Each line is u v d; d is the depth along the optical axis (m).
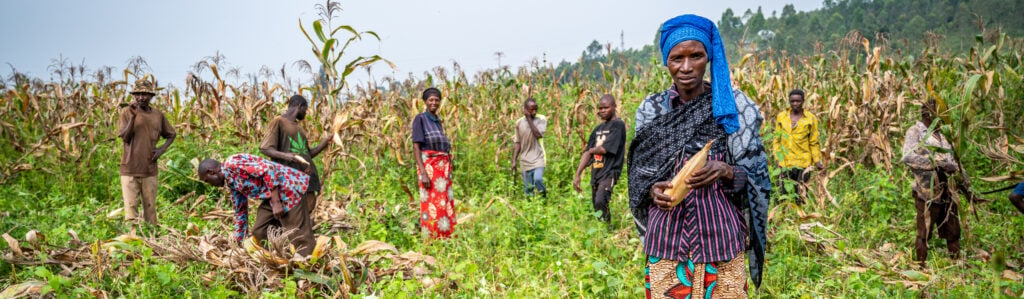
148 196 5.97
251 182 4.48
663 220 2.50
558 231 5.32
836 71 9.63
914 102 4.65
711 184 2.46
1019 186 4.02
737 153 2.37
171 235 5.02
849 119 7.61
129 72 9.05
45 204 6.55
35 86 10.30
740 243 2.48
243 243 4.48
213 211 6.08
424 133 5.50
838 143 7.09
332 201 6.60
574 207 5.84
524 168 7.58
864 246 5.07
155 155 5.97
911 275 3.82
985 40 8.30
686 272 2.49
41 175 8.01
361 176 7.39
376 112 9.02
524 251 4.98
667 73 9.89
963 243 5.11
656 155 2.48
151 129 5.95
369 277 4.14
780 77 9.30
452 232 5.49
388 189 6.84
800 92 6.67
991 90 7.62
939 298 3.71
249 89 9.36
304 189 4.61
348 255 4.36
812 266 4.39
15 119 9.19
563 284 4.00
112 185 7.71
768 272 4.16
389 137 7.93
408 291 3.77
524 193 7.61
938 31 9.00
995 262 2.27
